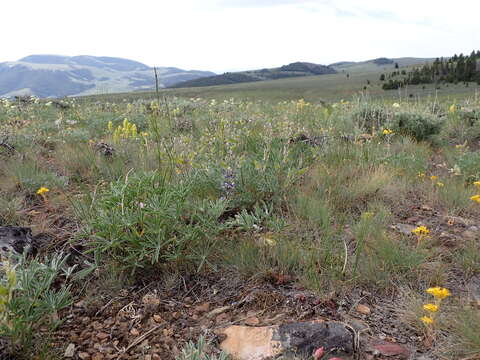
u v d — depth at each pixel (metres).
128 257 2.67
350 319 2.29
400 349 2.03
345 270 2.69
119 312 2.42
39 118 9.27
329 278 2.62
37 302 2.18
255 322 2.29
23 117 9.33
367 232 3.11
